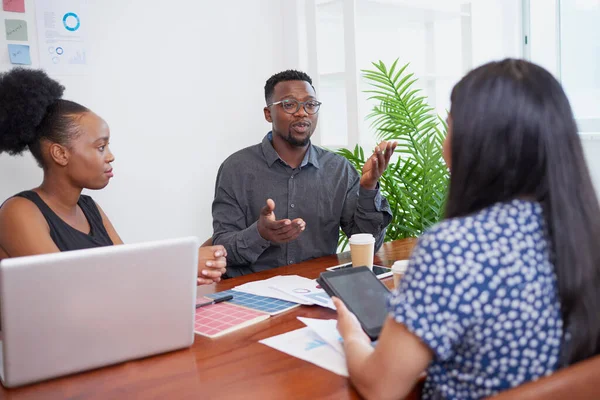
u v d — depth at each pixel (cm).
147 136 286
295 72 225
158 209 292
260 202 223
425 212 286
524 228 83
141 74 281
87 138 156
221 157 315
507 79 84
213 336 123
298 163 227
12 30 241
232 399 93
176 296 111
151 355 113
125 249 103
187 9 295
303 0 328
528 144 82
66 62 257
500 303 80
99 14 266
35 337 98
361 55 358
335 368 103
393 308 82
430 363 90
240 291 158
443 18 371
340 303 113
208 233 312
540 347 83
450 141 89
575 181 83
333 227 229
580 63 388
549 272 83
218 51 309
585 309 83
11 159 244
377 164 198
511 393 72
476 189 85
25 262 94
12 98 150
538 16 407
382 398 85
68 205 162
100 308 103
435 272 80
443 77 372
